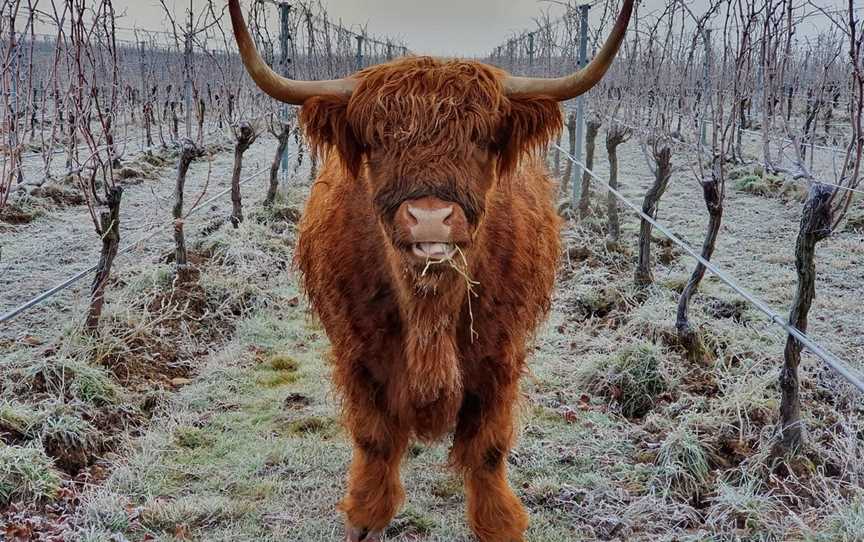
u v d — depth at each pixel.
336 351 3.55
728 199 11.20
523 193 3.67
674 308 6.20
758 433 4.39
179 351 5.91
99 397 4.78
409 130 2.61
